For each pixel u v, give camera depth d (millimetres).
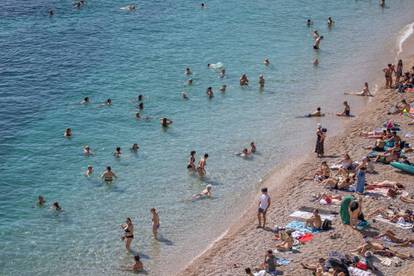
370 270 34844
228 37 84500
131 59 75375
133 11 95625
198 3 101312
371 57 78125
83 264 38688
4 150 52938
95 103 62969
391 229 39500
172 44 81125
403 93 65125
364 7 102125
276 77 71125
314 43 83062
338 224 40500
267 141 55750
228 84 68688
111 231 42281
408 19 95250
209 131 57688
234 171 50531
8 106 61281
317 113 60656
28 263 38625
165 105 63000
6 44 78562
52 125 57969
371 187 45031
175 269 38188
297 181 47906
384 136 52500
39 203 45219
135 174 49844
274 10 98375
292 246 38156
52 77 69000
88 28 86688
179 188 47969
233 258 38281
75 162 51531
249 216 43844
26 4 97250
